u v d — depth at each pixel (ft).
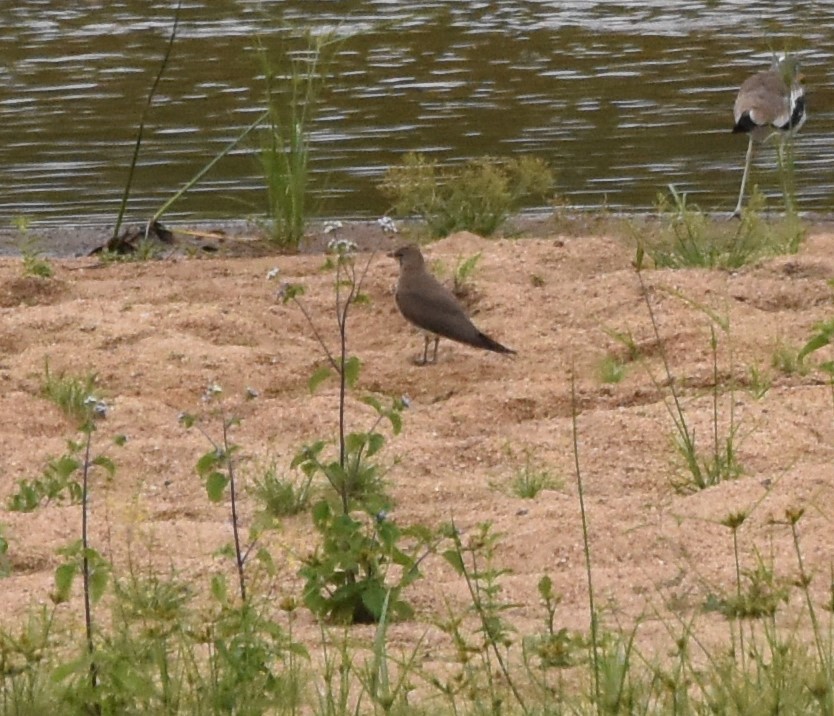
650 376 41.65
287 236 58.08
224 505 34.63
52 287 50.96
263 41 89.15
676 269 50.60
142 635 25.58
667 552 30.96
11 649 24.48
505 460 36.88
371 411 40.24
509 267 51.65
